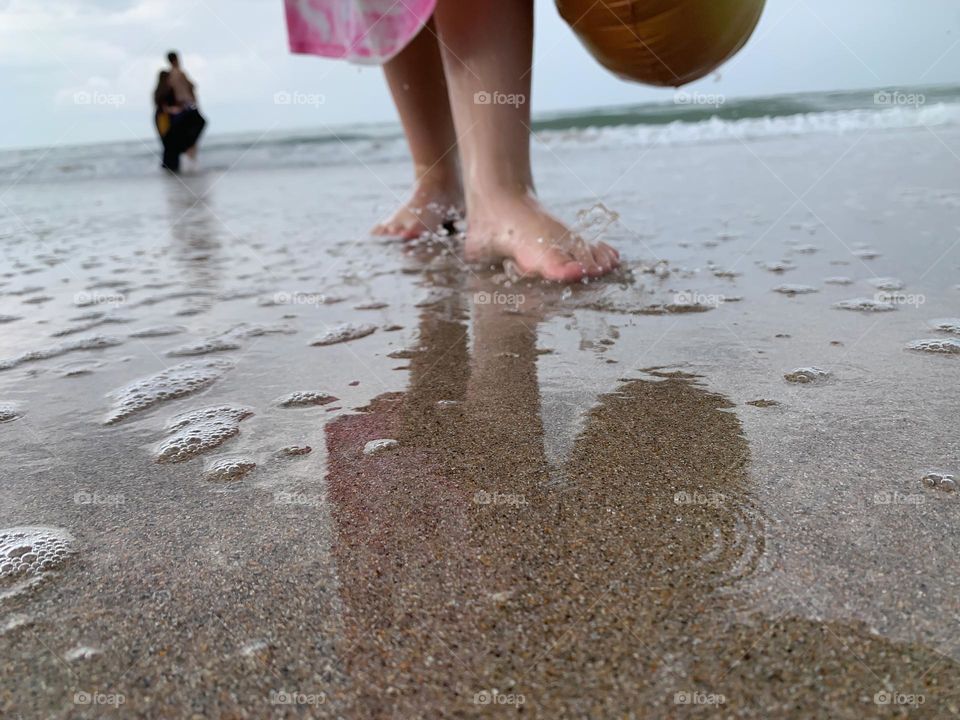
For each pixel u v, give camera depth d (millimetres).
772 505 766
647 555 691
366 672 564
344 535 758
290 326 1555
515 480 858
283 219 3217
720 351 1257
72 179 6738
